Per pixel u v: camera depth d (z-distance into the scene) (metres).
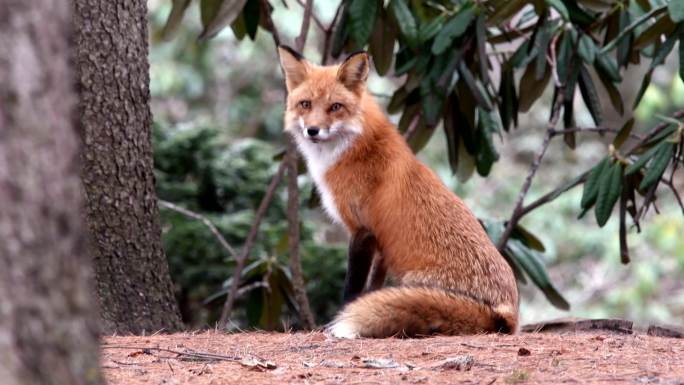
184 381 6.24
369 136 9.92
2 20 3.81
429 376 6.30
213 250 15.71
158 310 10.30
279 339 8.44
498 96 13.93
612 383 5.96
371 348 7.61
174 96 26.86
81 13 9.78
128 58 10.06
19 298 3.84
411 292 8.40
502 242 13.26
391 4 12.66
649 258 24.34
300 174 14.46
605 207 11.60
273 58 27.78
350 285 9.84
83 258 4.16
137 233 10.16
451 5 13.38
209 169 16.72
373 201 9.68
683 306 24.45
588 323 10.36
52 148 3.94
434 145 25.50
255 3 13.10
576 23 12.59
